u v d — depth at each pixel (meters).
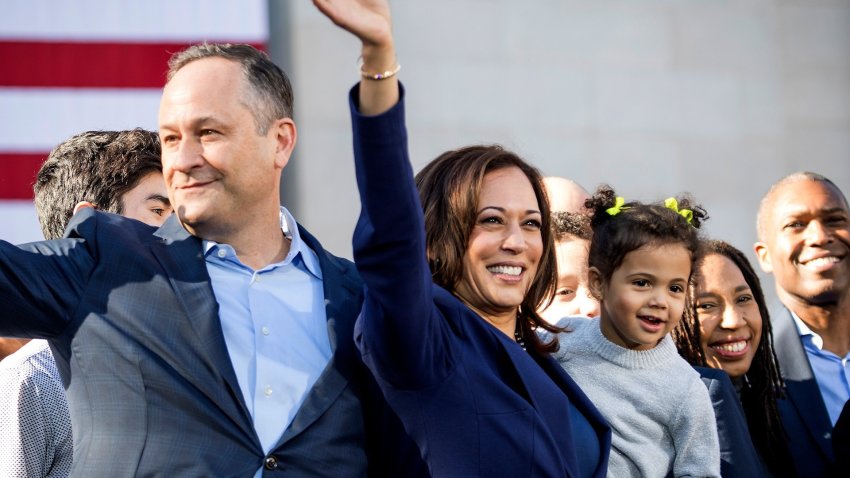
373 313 9.76
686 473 12.77
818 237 17.45
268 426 9.94
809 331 17.81
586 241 15.23
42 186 12.95
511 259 11.36
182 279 10.09
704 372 13.95
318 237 24.47
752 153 26.77
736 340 15.64
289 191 24.50
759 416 15.96
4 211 22.14
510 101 25.73
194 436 9.59
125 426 9.52
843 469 15.30
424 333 9.69
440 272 11.42
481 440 10.09
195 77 10.34
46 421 11.33
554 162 25.84
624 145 26.19
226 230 10.44
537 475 10.20
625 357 13.03
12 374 11.28
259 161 10.38
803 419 16.50
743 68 26.92
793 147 26.92
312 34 24.75
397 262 9.46
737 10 27.05
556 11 26.11
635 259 12.98
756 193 26.69
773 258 18.03
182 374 9.70
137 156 12.77
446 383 10.10
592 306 14.98
